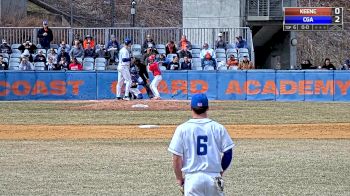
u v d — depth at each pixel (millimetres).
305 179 32812
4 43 93500
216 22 104688
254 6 107688
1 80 82250
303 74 82438
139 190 30141
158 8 159125
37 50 93688
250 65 88750
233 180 32469
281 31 112500
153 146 44375
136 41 102188
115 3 158625
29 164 37156
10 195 29062
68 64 88375
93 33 104438
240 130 52750
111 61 93125
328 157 39781
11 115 63375
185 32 101562
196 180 19969
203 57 92000
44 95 82562
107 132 51469
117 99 74250
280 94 82688
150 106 69188
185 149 20250
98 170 35250
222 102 78438
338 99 82375
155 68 75000
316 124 56531
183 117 61000
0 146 44500
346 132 52188
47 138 48594
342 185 31375
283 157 39656
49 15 138250
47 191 29875
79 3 157500
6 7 125312
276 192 29766
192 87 82875
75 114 64062
